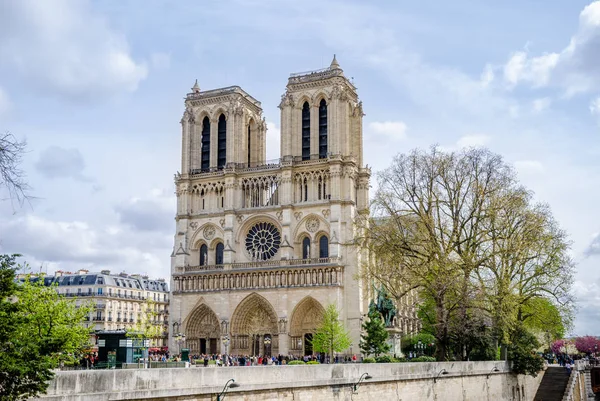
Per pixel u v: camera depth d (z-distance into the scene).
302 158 163.25
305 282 151.00
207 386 40.12
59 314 63.25
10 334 28.50
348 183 156.12
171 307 162.88
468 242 89.81
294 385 47.81
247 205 165.38
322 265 149.50
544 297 98.62
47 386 29.70
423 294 103.75
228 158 167.62
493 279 92.81
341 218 153.88
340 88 160.62
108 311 186.50
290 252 155.50
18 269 34.59
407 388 64.62
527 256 93.75
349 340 137.88
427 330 121.06
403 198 95.75
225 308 156.75
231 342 155.50
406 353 131.12
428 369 69.12
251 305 156.00
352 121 169.38
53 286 73.44
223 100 172.38
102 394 33.94
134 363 74.12
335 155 155.88
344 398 54.06
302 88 165.00
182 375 38.91
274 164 164.62
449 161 94.19
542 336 141.38
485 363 85.31
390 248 93.50
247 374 43.69
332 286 148.00
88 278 189.12
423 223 92.00
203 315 160.50
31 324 32.53
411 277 94.25
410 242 92.75
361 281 149.00
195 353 158.25
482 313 94.25
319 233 155.88
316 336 136.62
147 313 139.62
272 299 153.25
